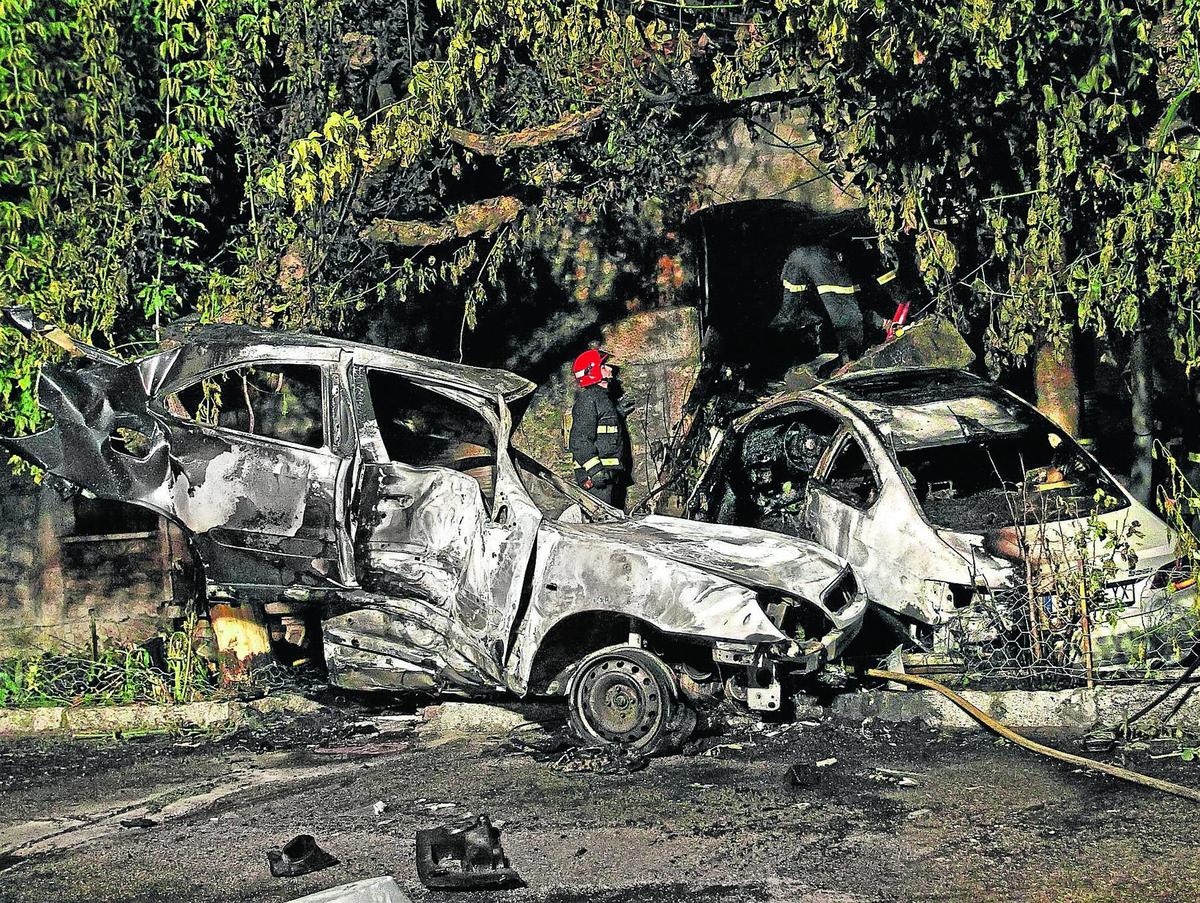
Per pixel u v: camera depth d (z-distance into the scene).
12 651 10.10
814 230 11.90
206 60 10.18
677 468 9.81
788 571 6.97
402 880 5.10
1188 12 7.59
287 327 9.62
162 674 8.74
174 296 10.07
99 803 6.48
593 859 5.29
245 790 6.62
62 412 7.68
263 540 7.43
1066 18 8.10
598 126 9.98
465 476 7.26
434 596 7.24
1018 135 9.25
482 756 7.05
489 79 9.80
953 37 8.21
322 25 9.95
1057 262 8.80
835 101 9.05
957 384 9.11
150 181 9.95
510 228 10.36
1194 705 6.89
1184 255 8.06
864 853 5.22
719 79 9.41
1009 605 7.77
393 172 10.07
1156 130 8.04
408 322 11.78
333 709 8.42
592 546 6.98
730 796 6.09
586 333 12.12
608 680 6.92
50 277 9.55
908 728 7.25
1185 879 4.77
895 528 8.09
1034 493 8.38
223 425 8.62
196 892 5.09
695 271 11.99
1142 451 10.95
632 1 9.46
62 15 9.68
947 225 9.59
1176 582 7.69
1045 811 5.66
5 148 9.66
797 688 7.93
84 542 10.24
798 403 8.90
